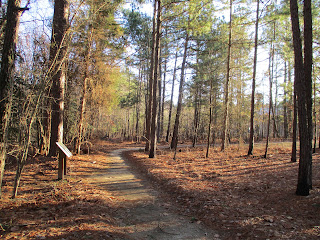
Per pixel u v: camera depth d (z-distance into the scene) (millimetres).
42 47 6738
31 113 5211
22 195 5203
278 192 6414
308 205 5062
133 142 34062
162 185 7609
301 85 5996
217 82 17938
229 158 14109
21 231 3469
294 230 3941
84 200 5277
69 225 3834
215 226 4410
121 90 22250
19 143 5035
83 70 12281
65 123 13281
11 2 4629
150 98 18344
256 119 23547
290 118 27812
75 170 8852
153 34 16328
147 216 4949
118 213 4973
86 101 13453
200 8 12172
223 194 6422
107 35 12484
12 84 4617
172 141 21656
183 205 5727
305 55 6211
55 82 9836
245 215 4770
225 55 20281
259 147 20281
